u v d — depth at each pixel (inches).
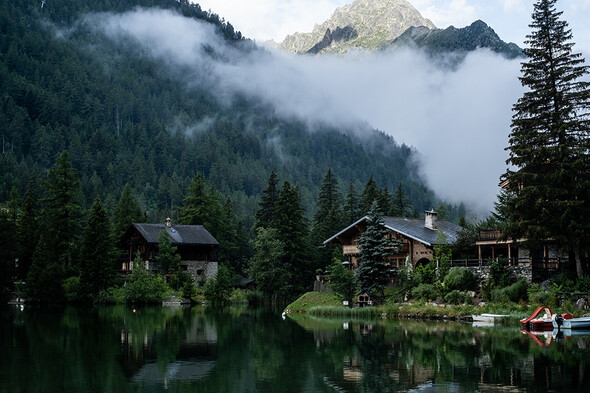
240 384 844.0
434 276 2172.7
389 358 1066.1
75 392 791.7
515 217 1822.1
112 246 3070.9
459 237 2288.4
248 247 4244.6
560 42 1843.0
